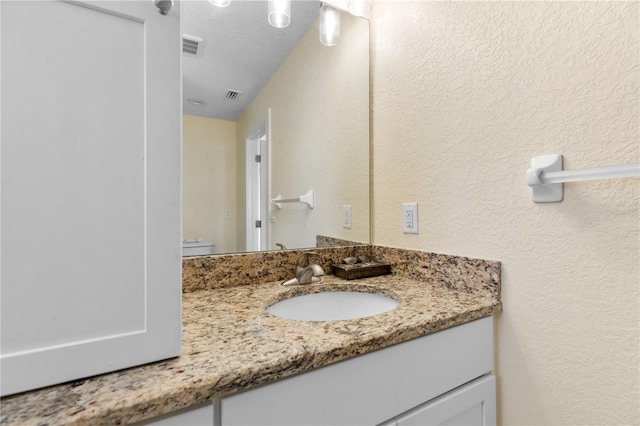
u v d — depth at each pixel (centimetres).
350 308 107
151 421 44
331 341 59
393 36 122
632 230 63
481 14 91
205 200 106
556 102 75
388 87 125
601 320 68
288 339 60
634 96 63
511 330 84
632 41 63
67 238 44
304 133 124
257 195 115
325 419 58
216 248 107
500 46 86
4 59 41
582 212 70
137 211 49
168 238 51
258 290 100
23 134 41
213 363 51
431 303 84
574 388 72
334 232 129
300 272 106
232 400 50
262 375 50
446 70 101
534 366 79
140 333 49
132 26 48
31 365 42
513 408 84
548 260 76
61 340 43
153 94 50
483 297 89
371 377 64
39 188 42
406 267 115
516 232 83
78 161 45
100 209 46
